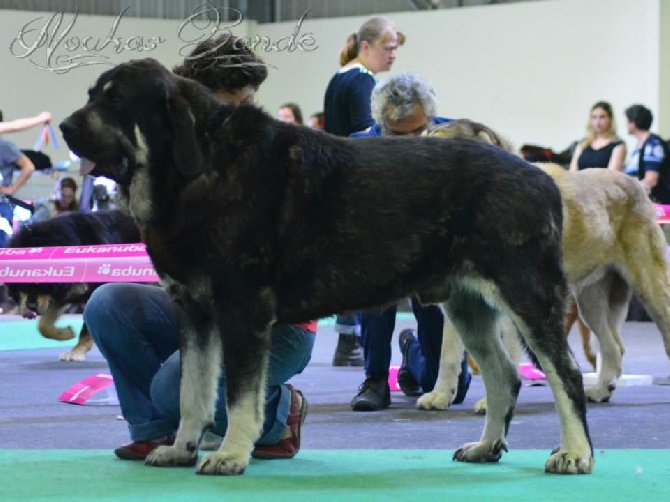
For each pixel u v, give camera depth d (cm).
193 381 539
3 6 2405
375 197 525
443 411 798
